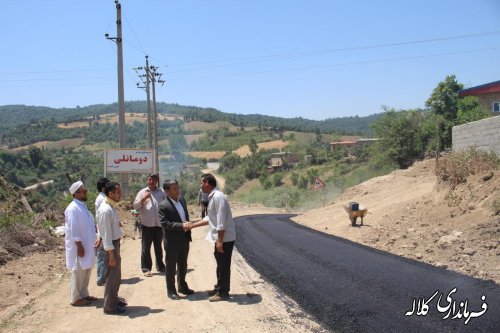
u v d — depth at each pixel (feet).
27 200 62.95
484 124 48.52
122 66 73.67
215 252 23.95
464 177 39.93
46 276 29.32
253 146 376.68
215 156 393.91
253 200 159.02
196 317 21.12
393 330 18.20
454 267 27.09
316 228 50.67
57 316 21.79
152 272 30.91
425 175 69.51
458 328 17.95
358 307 21.09
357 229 43.98
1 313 22.26
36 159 179.42
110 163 68.39
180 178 261.03
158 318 21.20
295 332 18.78
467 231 32.19
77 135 395.34
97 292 26.03
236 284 26.73
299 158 305.53
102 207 22.06
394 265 28.48
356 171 140.15
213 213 23.90
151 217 30.32
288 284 25.96
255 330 19.20
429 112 114.01
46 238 38.81
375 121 109.60
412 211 43.96
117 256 22.36
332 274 27.27
